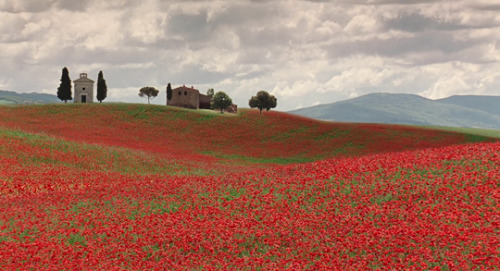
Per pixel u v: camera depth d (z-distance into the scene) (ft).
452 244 74.90
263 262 74.18
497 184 98.12
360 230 83.97
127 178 169.58
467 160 116.37
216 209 103.09
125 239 87.92
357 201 101.65
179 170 209.46
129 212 107.65
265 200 106.73
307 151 293.23
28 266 74.18
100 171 185.16
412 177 109.50
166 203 112.88
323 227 88.99
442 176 107.04
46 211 108.27
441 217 85.30
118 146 262.88
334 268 69.87
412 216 87.40
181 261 76.69
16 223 96.89
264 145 308.19
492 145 130.62
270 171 140.67
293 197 108.37
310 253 75.97
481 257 69.21
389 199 100.73
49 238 89.10
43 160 189.57
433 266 70.08
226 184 125.59
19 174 157.99
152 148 277.64
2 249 80.84
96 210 108.68
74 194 128.67
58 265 75.10
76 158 200.23
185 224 95.25
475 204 88.84
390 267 69.92
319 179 118.21
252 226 91.09
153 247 85.66
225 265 73.56
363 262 71.61
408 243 76.38
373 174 115.44
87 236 90.43
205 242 84.43
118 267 73.36
